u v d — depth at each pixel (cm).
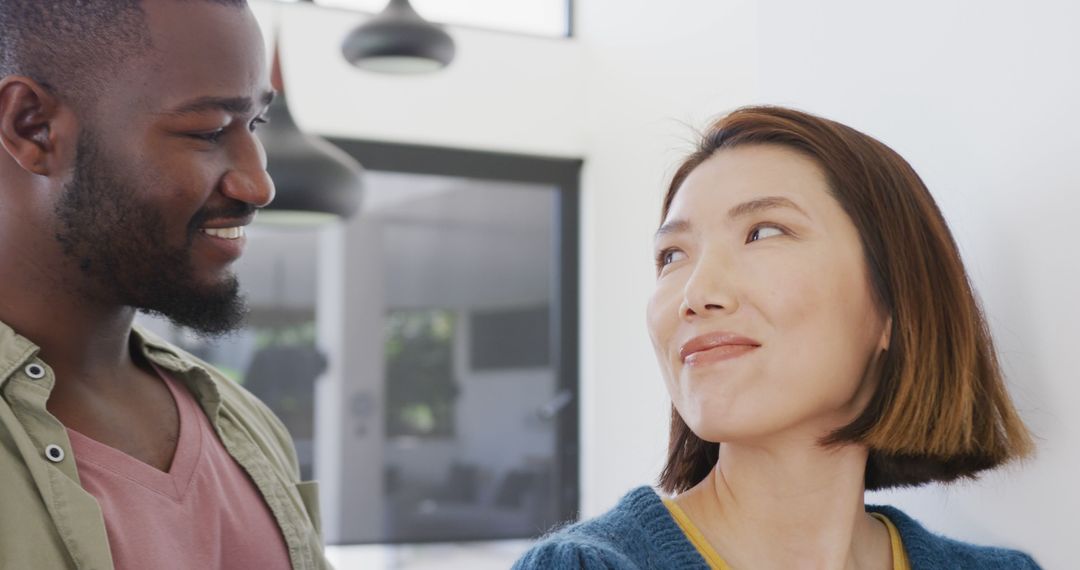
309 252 336
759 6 142
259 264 333
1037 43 101
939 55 112
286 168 191
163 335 318
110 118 88
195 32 91
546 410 337
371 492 335
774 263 84
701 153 94
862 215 88
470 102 323
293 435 332
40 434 88
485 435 341
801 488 88
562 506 336
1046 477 101
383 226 334
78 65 88
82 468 92
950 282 91
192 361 113
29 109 88
